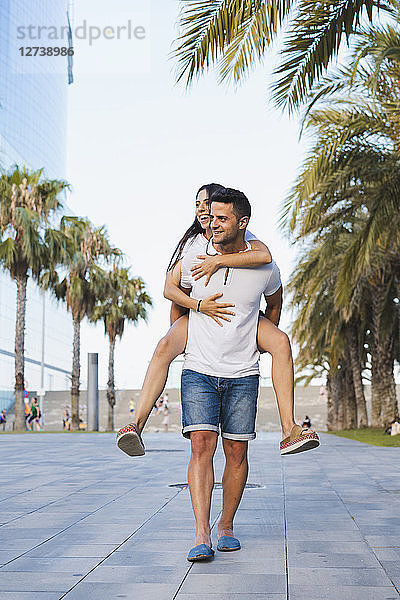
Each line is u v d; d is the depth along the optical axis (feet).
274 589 11.96
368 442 65.10
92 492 25.30
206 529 14.28
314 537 16.53
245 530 17.47
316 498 23.57
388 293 89.56
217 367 14.79
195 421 14.71
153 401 14.62
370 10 24.29
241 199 14.75
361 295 90.84
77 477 30.86
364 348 132.46
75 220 116.88
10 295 241.96
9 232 99.45
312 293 82.12
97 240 124.57
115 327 143.13
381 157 52.24
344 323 105.29
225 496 15.46
